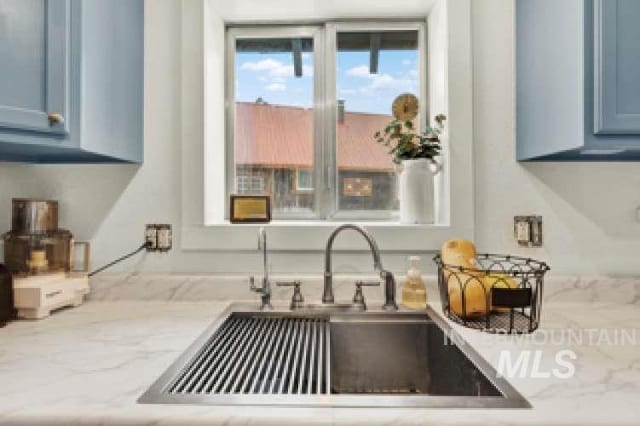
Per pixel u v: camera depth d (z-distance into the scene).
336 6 1.35
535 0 1.14
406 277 1.18
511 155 1.27
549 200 1.26
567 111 0.99
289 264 1.27
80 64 0.94
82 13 0.95
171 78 1.29
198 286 1.24
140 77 1.27
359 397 0.61
